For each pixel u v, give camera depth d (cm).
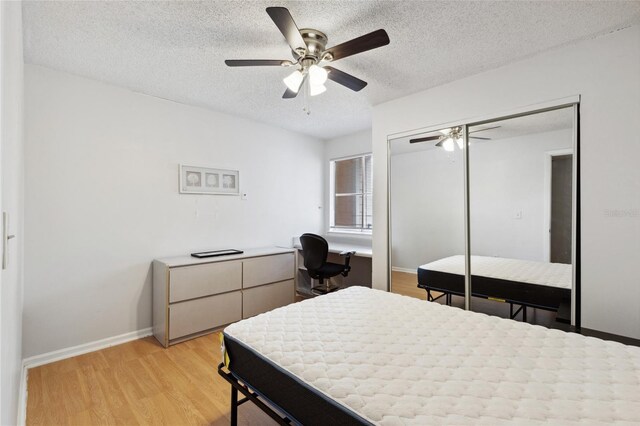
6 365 99
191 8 170
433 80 266
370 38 165
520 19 181
